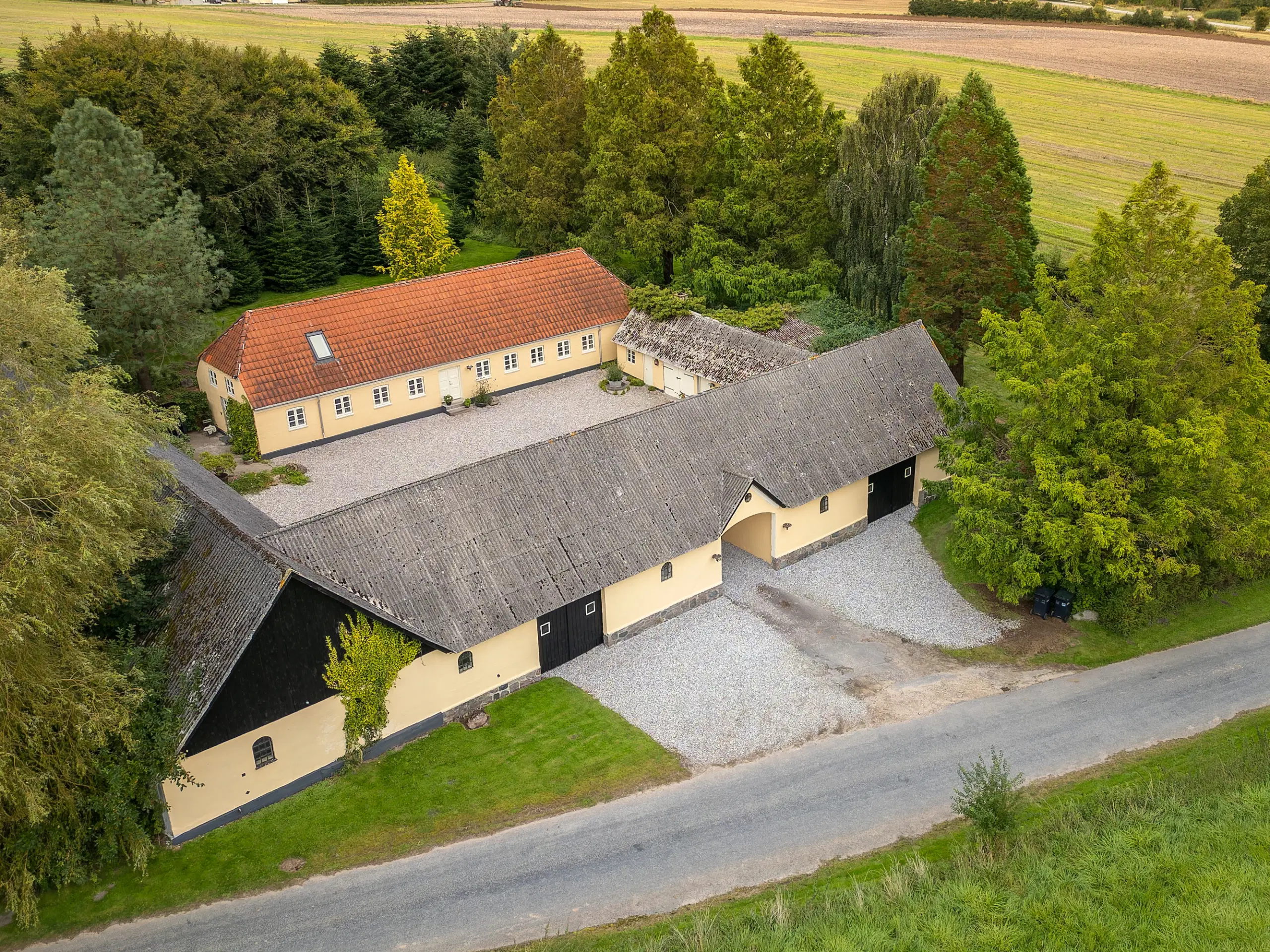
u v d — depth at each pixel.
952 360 51.44
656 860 26.03
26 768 22.28
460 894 25.06
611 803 28.05
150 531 27.03
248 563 27.00
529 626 32.53
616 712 31.77
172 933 23.97
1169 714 30.91
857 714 31.42
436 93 96.00
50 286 27.81
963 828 26.77
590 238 67.06
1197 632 35.12
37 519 22.59
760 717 31.39
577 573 33.00
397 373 51.59
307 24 124.94
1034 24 126.19
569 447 35.28
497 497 33.00
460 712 31.58
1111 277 35.47
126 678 23.92
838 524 41.78
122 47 66.00
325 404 50.00
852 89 102.38
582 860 26.09
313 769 28.55
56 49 66.25
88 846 25.20
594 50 115.19
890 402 43.50
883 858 25.88
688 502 36.28
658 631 36.06
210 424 52.12
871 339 44.94
